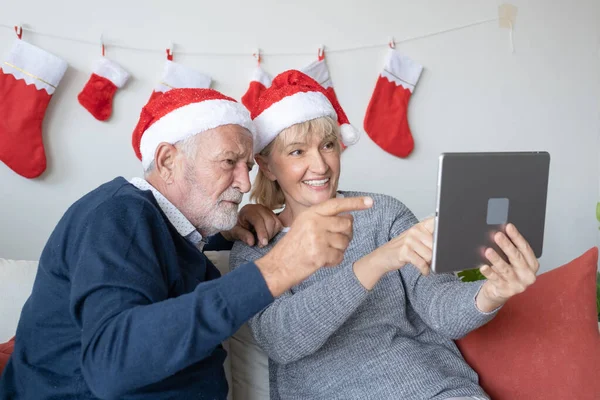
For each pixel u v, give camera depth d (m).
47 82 2.21
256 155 1.61
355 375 1.40
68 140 2.32
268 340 1.37
